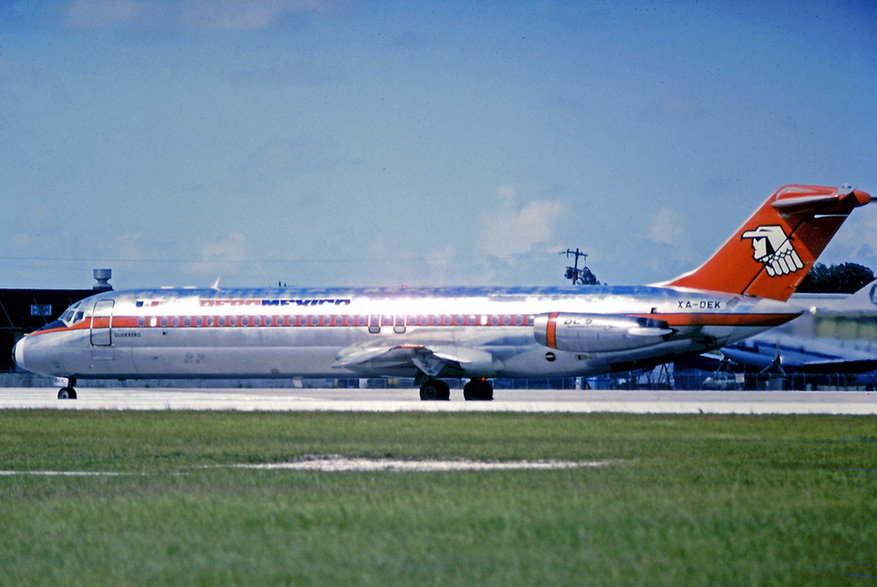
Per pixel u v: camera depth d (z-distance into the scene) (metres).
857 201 143.50
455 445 90.50
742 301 150.38
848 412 129.75
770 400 166.12
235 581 42.22
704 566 44.81
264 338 166.12
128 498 61.03
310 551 47.12
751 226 151.00
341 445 91.00
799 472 72.00
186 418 124.56
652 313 152.12
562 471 72.12
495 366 158.38
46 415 131.38
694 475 69.94
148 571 43.84
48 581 42.41
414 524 52.62
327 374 167.00
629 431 104.12
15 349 176.50
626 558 45.97
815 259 149.50
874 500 59.97
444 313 160.25
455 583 41.91
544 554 46.53
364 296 165.00
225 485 66.00
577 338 152.88
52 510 57.19
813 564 45.34
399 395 195.00
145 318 170.62
